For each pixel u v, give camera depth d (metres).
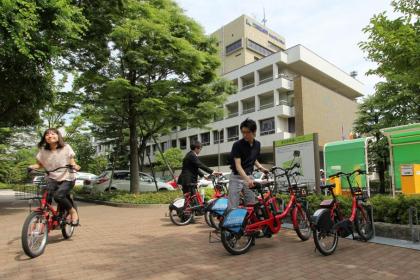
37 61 9.46
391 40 6.08
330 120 39.25
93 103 15.27
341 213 5.51
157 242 6.06
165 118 15.70
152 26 13.12
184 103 15.28
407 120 18.42
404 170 10.39
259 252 5.21
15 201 15.31
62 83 16.19
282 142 10.67
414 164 10.20
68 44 12.77
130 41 13.37
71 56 14.01
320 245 4.93
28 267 4.49
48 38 9.35
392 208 6.18
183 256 5.04
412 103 18.50
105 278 4.05
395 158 11.48
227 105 44.47
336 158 12.14
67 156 5.78
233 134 43.19
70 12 9.20
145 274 4.19
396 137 11.41
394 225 5.89
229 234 5.07
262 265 4.52
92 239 6.32
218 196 7.58
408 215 5.90
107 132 27.44
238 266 4.49
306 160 9.72
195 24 15.28
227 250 5.02
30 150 29.97
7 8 7.56
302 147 9.91
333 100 40.34
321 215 5.02
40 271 4.32
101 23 13.14
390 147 11.60
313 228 4.97
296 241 5.95
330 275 4.08
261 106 40.94
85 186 18.53
